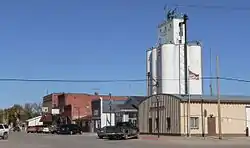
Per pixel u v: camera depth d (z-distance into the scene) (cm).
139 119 6875
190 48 7444
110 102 9138
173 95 5947
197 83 7419
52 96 13562
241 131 5962
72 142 4369
